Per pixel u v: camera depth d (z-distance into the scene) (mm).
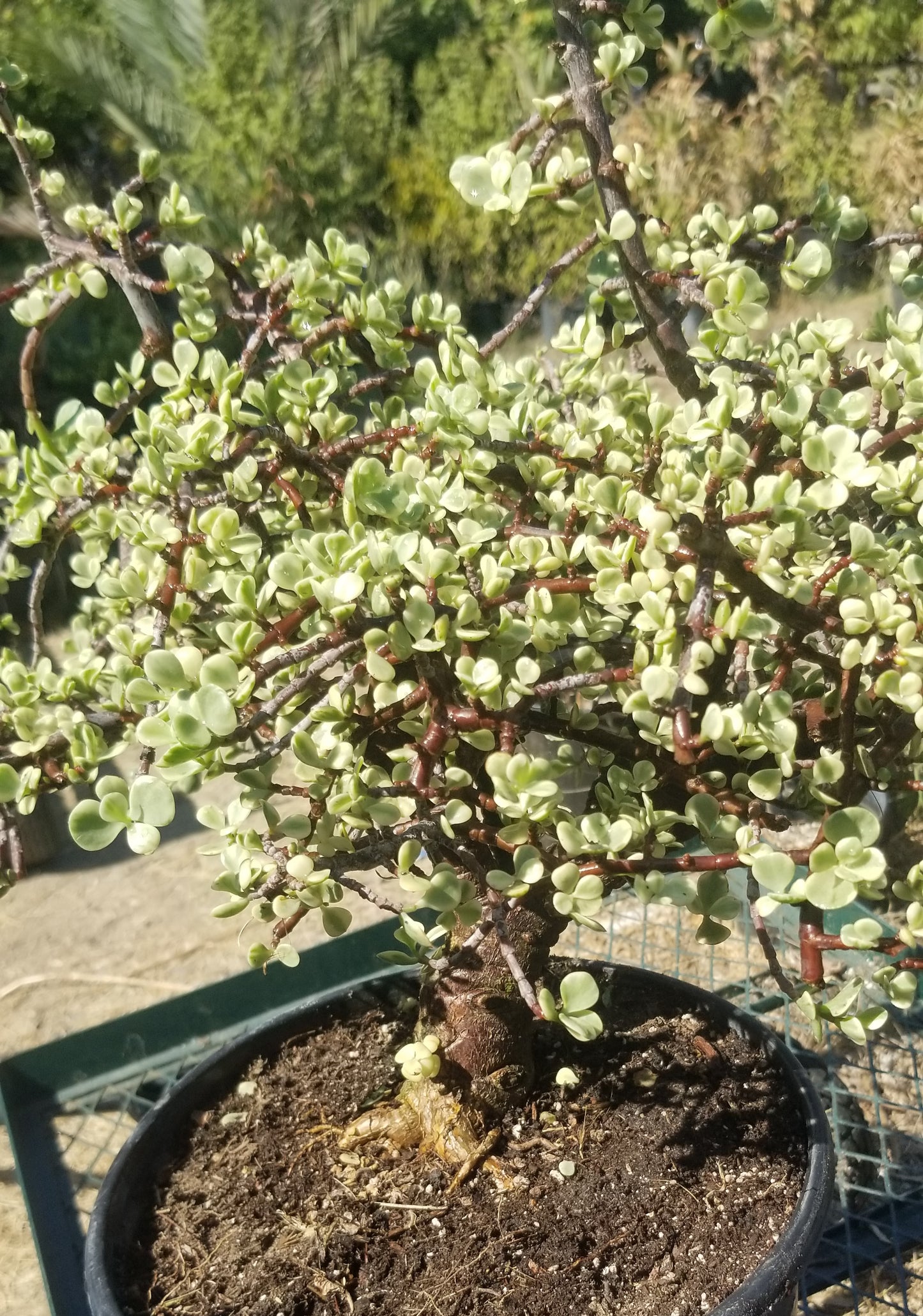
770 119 2674
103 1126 1006
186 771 410
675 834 627
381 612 448
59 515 584
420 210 3035
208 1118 629
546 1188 559
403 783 450
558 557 474
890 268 622
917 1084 755
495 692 446
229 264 654
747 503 483
